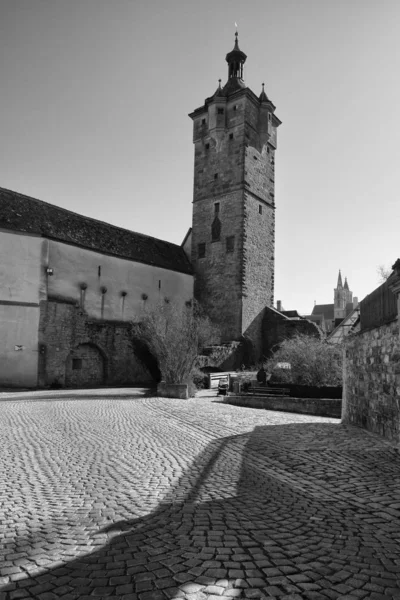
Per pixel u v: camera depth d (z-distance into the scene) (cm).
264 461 749
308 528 442
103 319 3216
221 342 3681
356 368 1154
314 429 1072
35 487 604
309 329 3816
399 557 375
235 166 3994
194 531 432
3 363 2588
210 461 754
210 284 3988
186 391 1930
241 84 4288
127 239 3678
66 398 1919
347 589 320
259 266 4044
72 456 801
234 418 1289
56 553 384
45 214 3117
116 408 1530
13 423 1190
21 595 313
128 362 3231
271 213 4269
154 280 3650
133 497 553
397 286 817
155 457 790
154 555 377
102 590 318
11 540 416
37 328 2736
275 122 4409
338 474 661
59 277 2961
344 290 11088
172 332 2106
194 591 316
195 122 4322
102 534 427
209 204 4109
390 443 876
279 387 1848
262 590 318
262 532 430
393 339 884
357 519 470
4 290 2644
